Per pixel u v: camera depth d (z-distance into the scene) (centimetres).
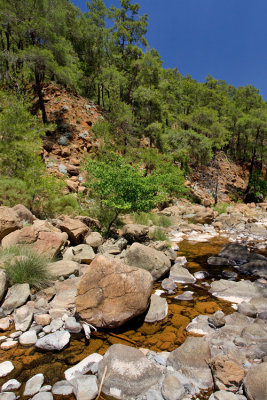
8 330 391
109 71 2817
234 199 3362
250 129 3744
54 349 346
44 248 644
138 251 642
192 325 407
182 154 2911
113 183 934
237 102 5334
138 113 3378
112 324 393
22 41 2172
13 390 276
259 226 1412
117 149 2344
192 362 308
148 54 3180
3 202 977
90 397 267
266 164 4291
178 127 3516
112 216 1095
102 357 328
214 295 541
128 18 3609
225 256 837
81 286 422
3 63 2045
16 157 1105
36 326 396
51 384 287
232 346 343
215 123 3319
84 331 387
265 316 425
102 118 2580
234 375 278
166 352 341
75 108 2442
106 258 441
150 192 1001
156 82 3391
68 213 1155
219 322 399
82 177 1739
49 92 2464
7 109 1148
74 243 868
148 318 433
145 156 2386
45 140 1947
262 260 731
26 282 500
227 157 4206
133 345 364
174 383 273
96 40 3075
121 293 409
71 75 2223
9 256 549
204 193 3092
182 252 910
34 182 1095
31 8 2006
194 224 1512
